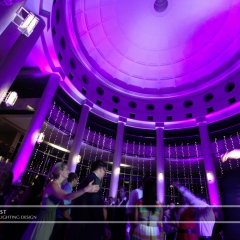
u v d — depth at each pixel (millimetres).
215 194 13703
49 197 2447
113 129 20250
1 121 11977
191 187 19297
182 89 20516
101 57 19312
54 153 17328
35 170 13305
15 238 2527
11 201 3346
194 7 16672
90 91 18469
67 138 15617
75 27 15852
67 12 14039
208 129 18344
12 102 7055
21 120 11742
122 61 20297
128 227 4977
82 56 17359
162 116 20297
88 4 15680
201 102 19172
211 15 16656
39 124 10938
